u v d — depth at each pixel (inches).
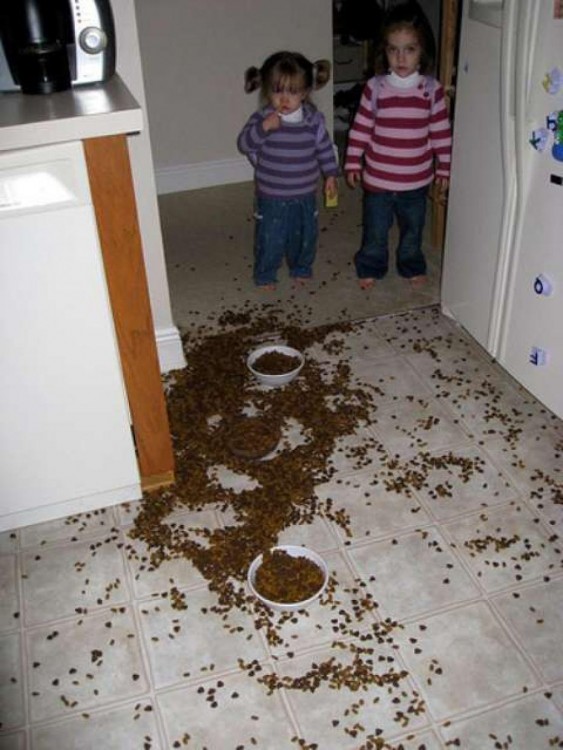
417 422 95.3
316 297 124.6
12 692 65.4
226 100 159.9
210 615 71.2
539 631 68.8
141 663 67.3
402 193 116.0
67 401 74.4
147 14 145.3
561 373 87.4
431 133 111.4
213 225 151.1
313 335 113.1
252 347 110.7
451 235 107.8
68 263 66.9
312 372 104.7
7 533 80.8
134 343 74.4
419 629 69.2
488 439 92.2
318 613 71.0
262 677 65.5
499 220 93.0
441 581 73.9
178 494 84.4
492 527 79.8
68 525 81.7
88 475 80.4
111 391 75.5
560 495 83.5
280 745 60.6
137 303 72.1
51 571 76.4
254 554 76.5
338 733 61.2
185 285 129.7
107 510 83.4
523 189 85.9
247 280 130.7
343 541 78.5
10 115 62.1
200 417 95.9
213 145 164.7
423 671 65.7
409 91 107.6
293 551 75.7
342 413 96.3
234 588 73.6
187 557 77.1
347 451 90.7
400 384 102.5
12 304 67.0
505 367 99.3
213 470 88.3
